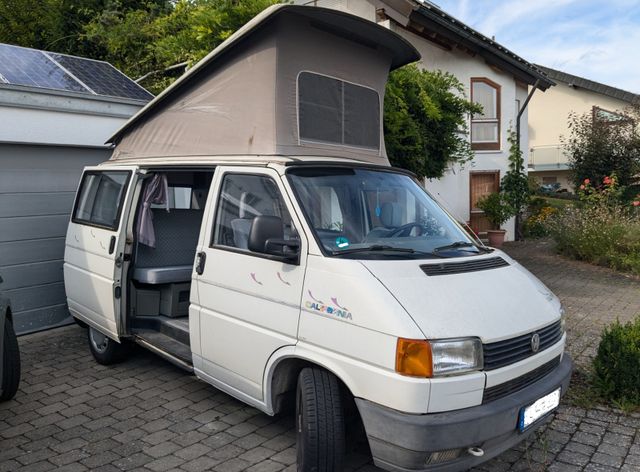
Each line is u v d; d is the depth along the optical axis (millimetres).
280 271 3725
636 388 4805
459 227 4645
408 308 3174
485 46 14656
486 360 3199
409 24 13086
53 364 6016
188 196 6383
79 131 7254
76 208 6270
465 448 3070
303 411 3447
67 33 15883
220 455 4078
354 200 4148
